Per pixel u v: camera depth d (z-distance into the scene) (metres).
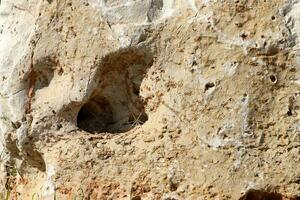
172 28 5.76
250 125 5.54
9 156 6.54
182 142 5.63
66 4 6.01
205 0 5.71
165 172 5.63
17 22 6.32
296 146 5.49
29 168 6.36
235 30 5.63
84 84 5.88
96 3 5.90
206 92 5.62
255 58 5.59
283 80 5.57
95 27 5.88
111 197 5.73
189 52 5.70
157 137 5.70
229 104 5.57
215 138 5.57
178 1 5.79
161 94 5.76
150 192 5.65
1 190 6.64
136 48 5.78
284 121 5.53
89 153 5.84
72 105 5.93
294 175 5.46
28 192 6.34
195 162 5.59
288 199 5.47
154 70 5.80
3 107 6.16
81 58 5.90
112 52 5.81
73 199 5.82
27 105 6.06
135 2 5.84
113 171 5.76
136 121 5.92
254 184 5.48
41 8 6.11
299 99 5.55
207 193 5.53
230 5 5.66
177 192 5.59
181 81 5.70
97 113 6.18
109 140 5.86
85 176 5.82
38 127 5.99
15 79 6.11
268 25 5.61
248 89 5.57
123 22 5.82
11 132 6.18
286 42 5.57
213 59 5.65
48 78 6.08
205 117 5.61
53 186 5.89
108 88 5.99
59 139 5.95
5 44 6.32
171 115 5.69
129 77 5.91
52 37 6.03
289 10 5.61
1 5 6.59
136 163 5.72
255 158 5.51
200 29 5.69
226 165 5.53
